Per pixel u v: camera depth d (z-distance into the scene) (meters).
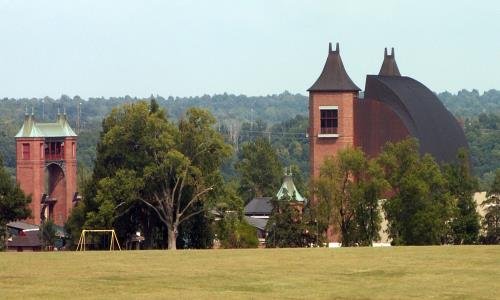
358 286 98.38
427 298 91.12
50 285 97.38
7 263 117.38
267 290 95.69
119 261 120.38
